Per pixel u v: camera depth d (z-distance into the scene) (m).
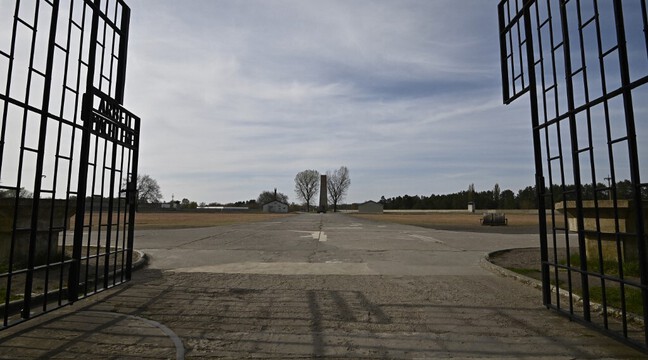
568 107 4.77
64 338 4.16
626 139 3.82
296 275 8.08
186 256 10.87
